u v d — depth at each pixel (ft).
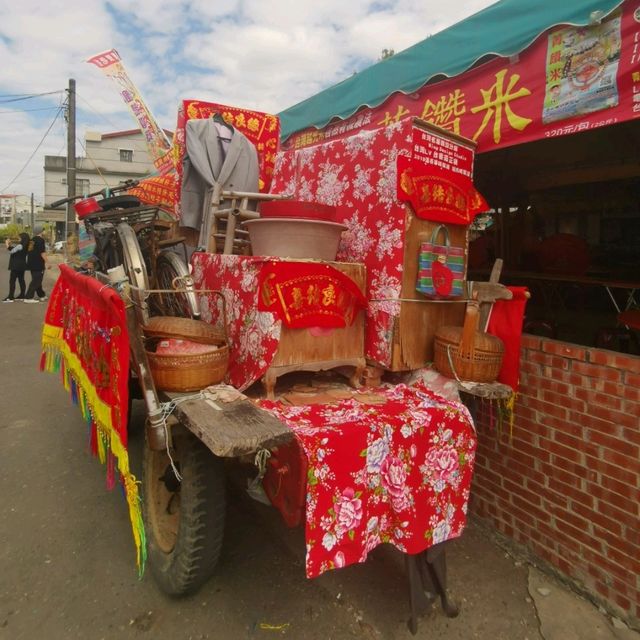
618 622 7.43
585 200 16.60
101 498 10.48
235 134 11.97
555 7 7.45
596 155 14.03
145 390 6.41
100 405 7.40
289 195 10.40
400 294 7.89
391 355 7.98
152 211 13.12
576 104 7.34
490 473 9.62
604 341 11.76
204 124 11.80
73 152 51.21
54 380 18.51
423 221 8.06
